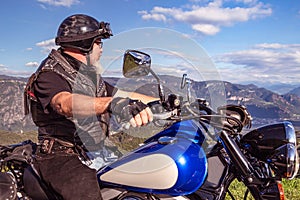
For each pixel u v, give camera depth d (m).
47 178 3.09
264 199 2.98
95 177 3.03
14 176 3.23
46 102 3.06
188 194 3.06
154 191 2.87
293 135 3.04
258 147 3.10
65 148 3.19
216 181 3.16
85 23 3.18
